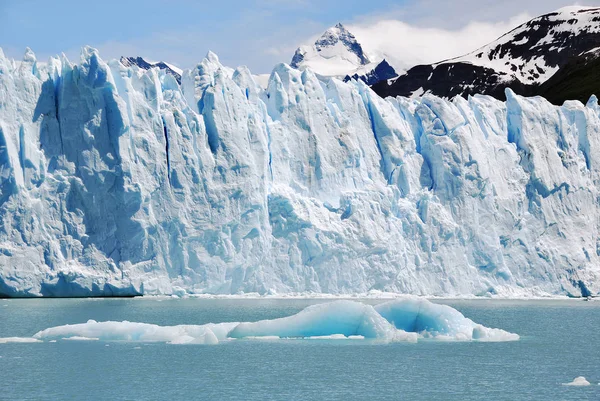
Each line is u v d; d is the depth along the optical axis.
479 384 49.25
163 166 111.56
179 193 111.88
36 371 51.88
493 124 133.12
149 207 110.06
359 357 58.12
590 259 129.88
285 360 56.59
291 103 125.38
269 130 122.88
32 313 84.81
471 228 125.81
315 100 126.88
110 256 108.44
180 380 49.44
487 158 129.12
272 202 117.88
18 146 106.06
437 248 123.50
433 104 131.75
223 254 112.81
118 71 112.31
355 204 120.75
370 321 68.06
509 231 127.81
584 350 62.69
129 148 109.88
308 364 55.12
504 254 127.44
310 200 120.56
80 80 109.69
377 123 130.12
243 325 68.25
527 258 127.56
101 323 67.56
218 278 112.44
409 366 54.94
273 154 122.06
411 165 128.88
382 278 119.44
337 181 124.56
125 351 59.78
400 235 122.19
